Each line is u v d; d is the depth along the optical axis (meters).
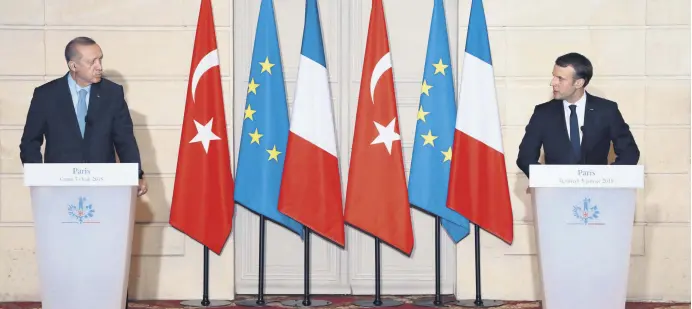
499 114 7.50
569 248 5.82
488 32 7.51
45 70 7.53
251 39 7.75
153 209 7.58
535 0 7.49
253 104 7.45
